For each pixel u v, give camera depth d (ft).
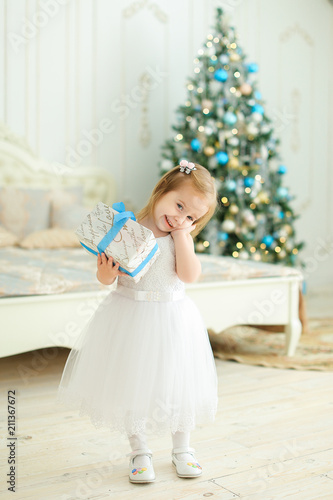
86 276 8.97
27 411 7.52
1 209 13.16
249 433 6.83
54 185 14.37
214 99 14.05
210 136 13.84
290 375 9.56
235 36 14.42
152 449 6.33
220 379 9.27
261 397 8.30
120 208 5.69
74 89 14.78
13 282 8.34
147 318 5.51
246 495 5.22
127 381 5.33
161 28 15.88
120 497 5.15
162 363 5.42
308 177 18.83
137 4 15.44
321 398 8.27
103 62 15.11
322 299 18.51
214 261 10.85
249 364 10.26
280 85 17.97
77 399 5.68
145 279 5.63
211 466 5.86
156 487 5.37
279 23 17.80
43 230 13.48
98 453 6.22
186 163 5.74
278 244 14.84
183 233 5.71
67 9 14.49
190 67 16.46
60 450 6.27
